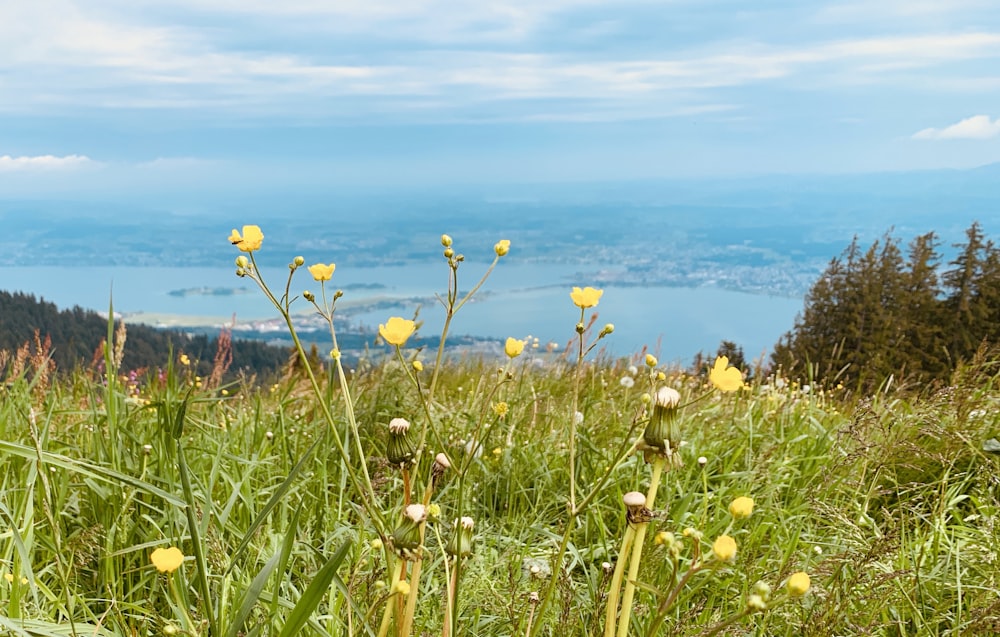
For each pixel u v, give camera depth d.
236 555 1.78
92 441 3.28
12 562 2.43
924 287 25.91
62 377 4.86
